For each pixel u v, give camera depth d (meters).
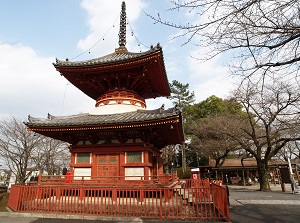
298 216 13.26
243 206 17.39
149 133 16.67
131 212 12.85
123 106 19.48
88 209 13.40
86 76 20.02
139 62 17.48
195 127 51.91
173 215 11.89
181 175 50.47
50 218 12.72
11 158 31.88
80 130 16.69
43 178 16.95
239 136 37.03
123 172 16.62
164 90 24.44
